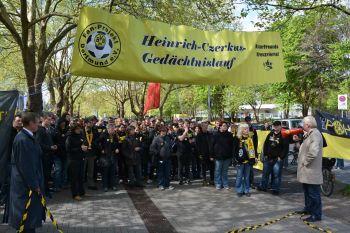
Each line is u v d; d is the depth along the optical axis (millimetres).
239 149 10586
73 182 10117
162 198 10391
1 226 7387
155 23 7574
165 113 69312
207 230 7312
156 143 11852
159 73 7586
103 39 7148
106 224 7770
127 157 12070
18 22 19219
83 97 58562
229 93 50375
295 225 7488
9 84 35875
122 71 7273
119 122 14070
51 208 9156
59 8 20641
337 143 10219
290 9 11367
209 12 12844
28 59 12594
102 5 16281
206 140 12469
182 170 12945
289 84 30125
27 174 5426
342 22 25719
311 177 7660
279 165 10719
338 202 9438
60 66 27656
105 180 11484
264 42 8445
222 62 8078
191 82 7871
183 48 7797
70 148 10062
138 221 7996
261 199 10117
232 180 13531
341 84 26375
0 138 6633
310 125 7750
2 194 7293
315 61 27469
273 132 10883
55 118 13328
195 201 9977
